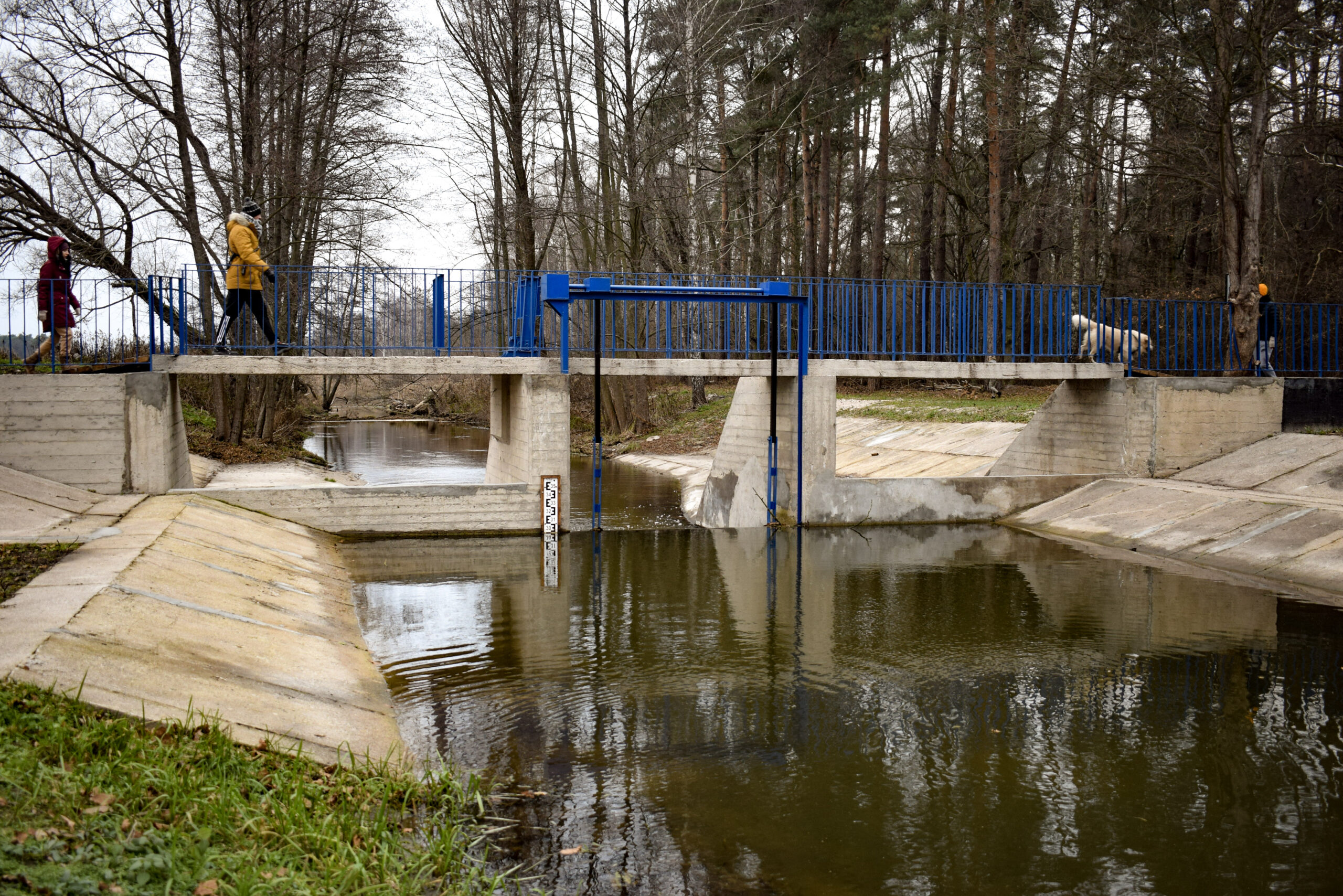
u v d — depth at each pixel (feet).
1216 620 37.63
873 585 43.96
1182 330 70.28
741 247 118.32
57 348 51.49
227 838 15.84
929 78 115.24
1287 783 22.43
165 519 41.34
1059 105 88.94
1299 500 51.49
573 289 55.31
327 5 76.69
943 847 19.15
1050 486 64.28
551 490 55.77
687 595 41.86
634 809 20.62
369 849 16.96
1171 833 19.88
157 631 25.55
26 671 20.07
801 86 108.37
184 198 71.87
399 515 54.34
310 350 71.51
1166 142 77.92
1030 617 38.04
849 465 87.35
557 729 25.48
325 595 38.99
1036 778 22.56
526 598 41.09
